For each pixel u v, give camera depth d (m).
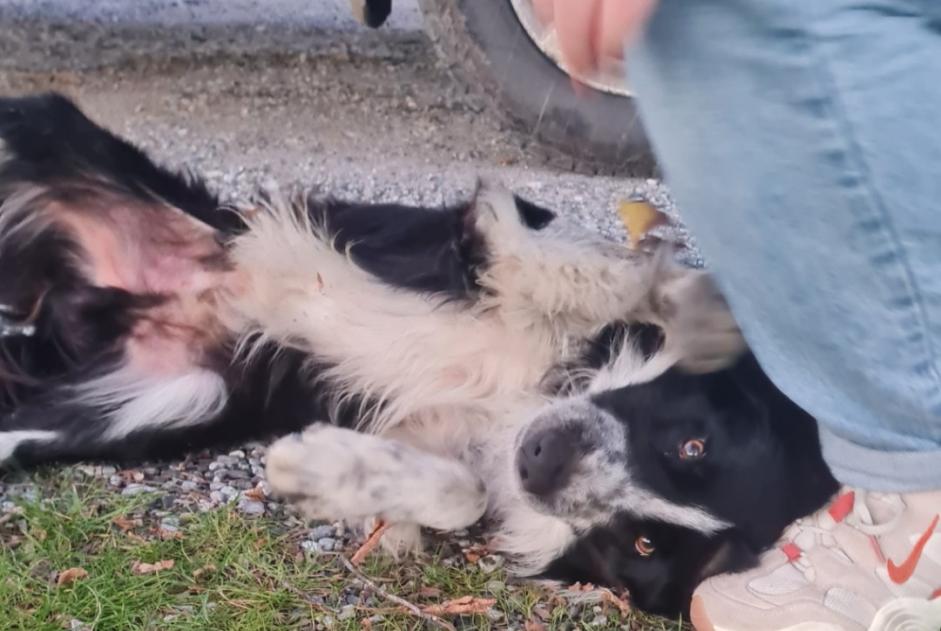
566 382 1.25
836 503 1.12
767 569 1.12
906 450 0.97
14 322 1.27
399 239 1.29
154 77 1.86
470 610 1.13
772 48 0.87
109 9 2.12
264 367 1.28
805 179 0.90
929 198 0.89
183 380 1.27
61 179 1.26
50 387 1.27
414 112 1.82
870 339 0.93
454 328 1.26
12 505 1.17
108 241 1.27
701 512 1.14
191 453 1.26
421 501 1.16
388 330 1.27
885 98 0.88
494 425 1.26
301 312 1.28
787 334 0.95
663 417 1.16
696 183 0.92
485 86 1.67
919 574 1.09
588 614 1.16
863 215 0.90
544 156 1.71
